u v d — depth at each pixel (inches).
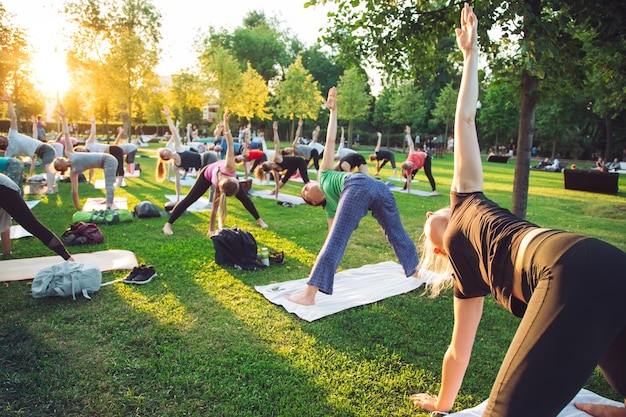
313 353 130.0
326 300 168.4
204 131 1589.6
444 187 550.6
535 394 57.4
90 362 121.3
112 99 1009.5
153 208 305.6
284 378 116.8
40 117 596.1
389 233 181.5
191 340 135.0
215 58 1278.3
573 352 56.4
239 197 278.7
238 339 136.8
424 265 100.2
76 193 314.3
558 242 62.6
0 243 231.0
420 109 1526.8
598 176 567.8
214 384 113.2
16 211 165.5
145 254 218.7
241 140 812.6
